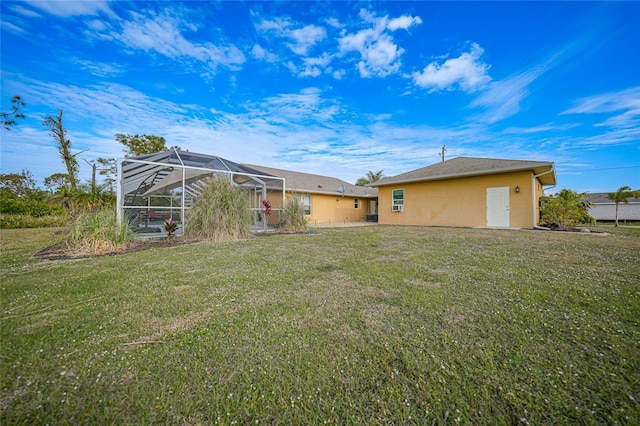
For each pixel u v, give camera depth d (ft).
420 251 17.17
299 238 24.53
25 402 4.22
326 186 59.98
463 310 7.61
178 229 30.40
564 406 4.07
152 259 15.05
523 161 36.32
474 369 4.97
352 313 7.52
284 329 6.61
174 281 10.73
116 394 4.42
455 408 4.13
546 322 6.79
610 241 21.03
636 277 10.67
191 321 7.13
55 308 7.98
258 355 5.51
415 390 4.51
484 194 37.76
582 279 10.44
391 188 49.26
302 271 12.19
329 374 4.92
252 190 38.93
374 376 4.86
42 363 5.21
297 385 4.65
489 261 13.93
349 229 35.40
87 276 11.48
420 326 6.69
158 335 6.35
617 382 4.52
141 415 4.02
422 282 10.34
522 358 5.27
